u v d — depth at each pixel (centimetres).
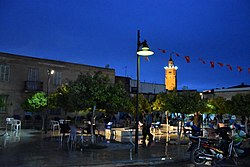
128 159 956
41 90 2758
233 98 2044
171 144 1402
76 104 1184
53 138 1545
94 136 1420
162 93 2075
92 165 859
